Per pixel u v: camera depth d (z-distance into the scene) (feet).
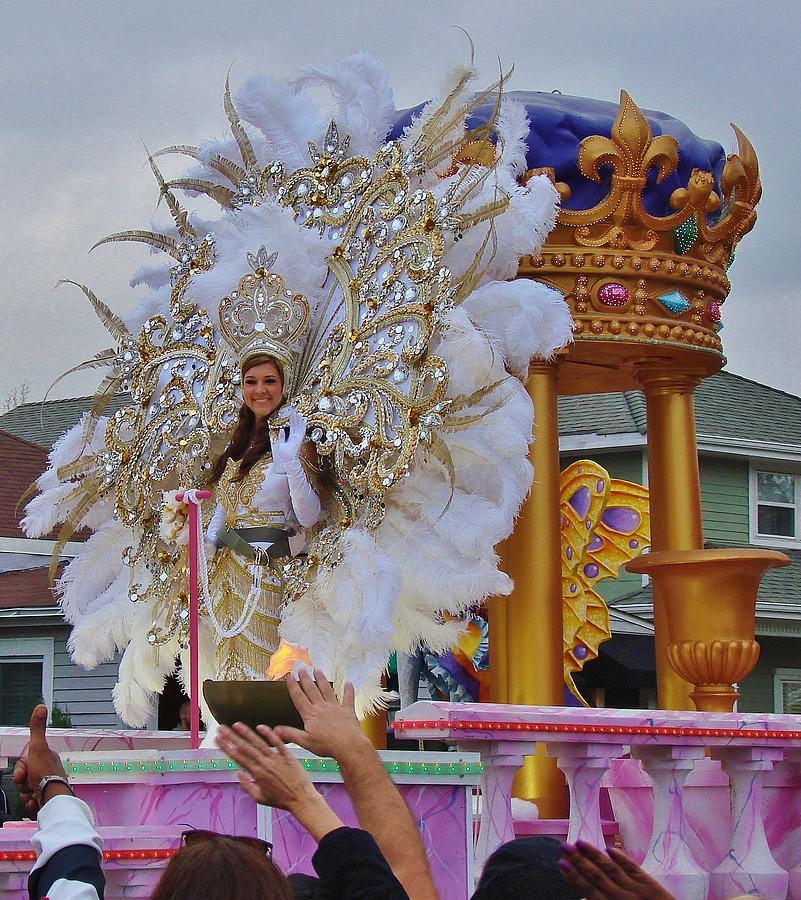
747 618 29.30
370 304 28.14
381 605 26.02
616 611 82.69
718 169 35.55
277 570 27.86
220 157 31.60
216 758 20.97
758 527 93.20
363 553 26.73
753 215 35.96
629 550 40.83
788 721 25.72
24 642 79.66
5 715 79.61
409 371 27.20
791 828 27.22
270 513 27.96
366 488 27.37
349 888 12.39
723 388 99.45
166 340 31.32
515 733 21.84
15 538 86.22
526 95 34.68
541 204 27.91
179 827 19.95
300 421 27.45
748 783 25.31
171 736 28.02
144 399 31.24
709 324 35.22
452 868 20.77
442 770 20.83
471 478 26.89
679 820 24.31
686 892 23.90
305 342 28.94
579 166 33.14
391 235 28.55
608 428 86.53
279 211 28.76
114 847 18.03
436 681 43.60
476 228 27.73
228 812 20.83
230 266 29.25
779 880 25.00
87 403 113.80
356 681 26.09
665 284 34.04
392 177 29.01
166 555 30.35
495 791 22.06
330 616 27.58
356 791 13.96
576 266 33.30
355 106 30.22
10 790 36.83
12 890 17.15
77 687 77.82
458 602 26.40
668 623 29.76
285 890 11.26
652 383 36.32
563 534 41.16
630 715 23.76
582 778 23.31
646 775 27.78
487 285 27.32
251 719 18.62
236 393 29.32
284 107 30.89
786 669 90.58
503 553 32.14
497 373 26.35
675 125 34.88
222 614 28.07
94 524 32.14
